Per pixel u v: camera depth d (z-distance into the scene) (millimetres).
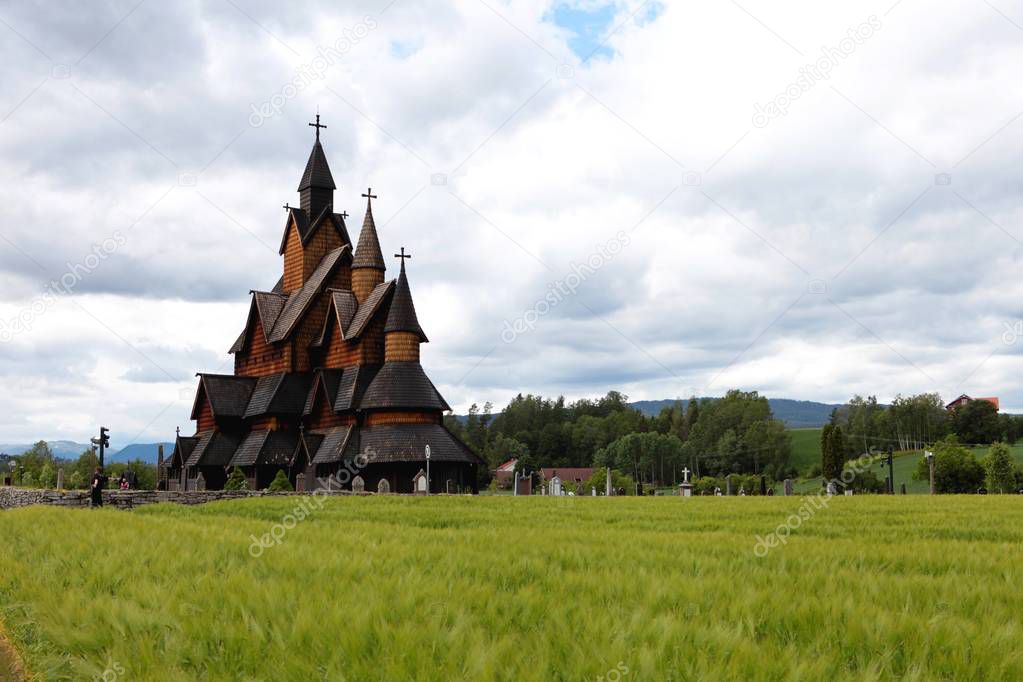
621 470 171625
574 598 10797
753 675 7570
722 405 179375
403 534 20156
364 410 70375
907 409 163125
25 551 17391
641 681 7340
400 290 71750
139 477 112062
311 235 87812
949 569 13742
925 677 7535
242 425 84750
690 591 10945
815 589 11570
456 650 8086
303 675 7824
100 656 9234
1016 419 160000
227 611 10266
